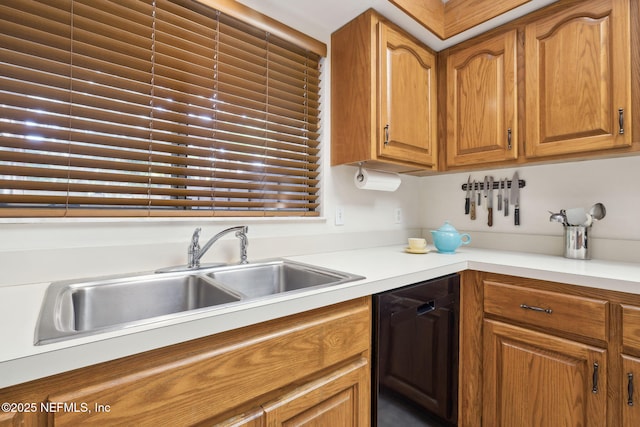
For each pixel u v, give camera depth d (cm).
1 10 89
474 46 160
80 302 88
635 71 115
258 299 73
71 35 99
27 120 92
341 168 171
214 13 128
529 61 141
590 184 150
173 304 103
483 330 130
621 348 97
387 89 145
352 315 90
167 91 115
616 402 98
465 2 154
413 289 109
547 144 135
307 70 160
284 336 74
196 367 61
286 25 147
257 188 144
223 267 115
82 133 99
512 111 146
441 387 122
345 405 88
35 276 89
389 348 100
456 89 167
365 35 144
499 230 181
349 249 173
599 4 122
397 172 194
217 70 130
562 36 131
